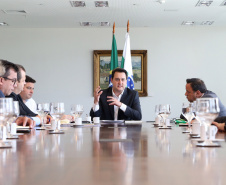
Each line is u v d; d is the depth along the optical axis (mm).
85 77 8414
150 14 7340
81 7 6855
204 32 8422
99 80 8375
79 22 7965
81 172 813
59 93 8406
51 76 8430
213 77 8391
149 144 1476
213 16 7500
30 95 4988
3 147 1351
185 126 3020
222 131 2393
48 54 8461
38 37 8461
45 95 8398
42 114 2686
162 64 8406
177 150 1258
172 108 8375
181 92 8383
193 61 8398
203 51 8406
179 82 8391
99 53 8367
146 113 8383
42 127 2680
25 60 8430
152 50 8422
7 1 6473
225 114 3941
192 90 4535
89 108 8391
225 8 6934
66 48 8453
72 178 737
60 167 888
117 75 4648
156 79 8398
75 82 8406
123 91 4707
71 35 8461
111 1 6480
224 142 1550
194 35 8422
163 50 8422
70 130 2486
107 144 1479
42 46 8461
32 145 1445
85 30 8461
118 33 8414
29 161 995
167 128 2717
